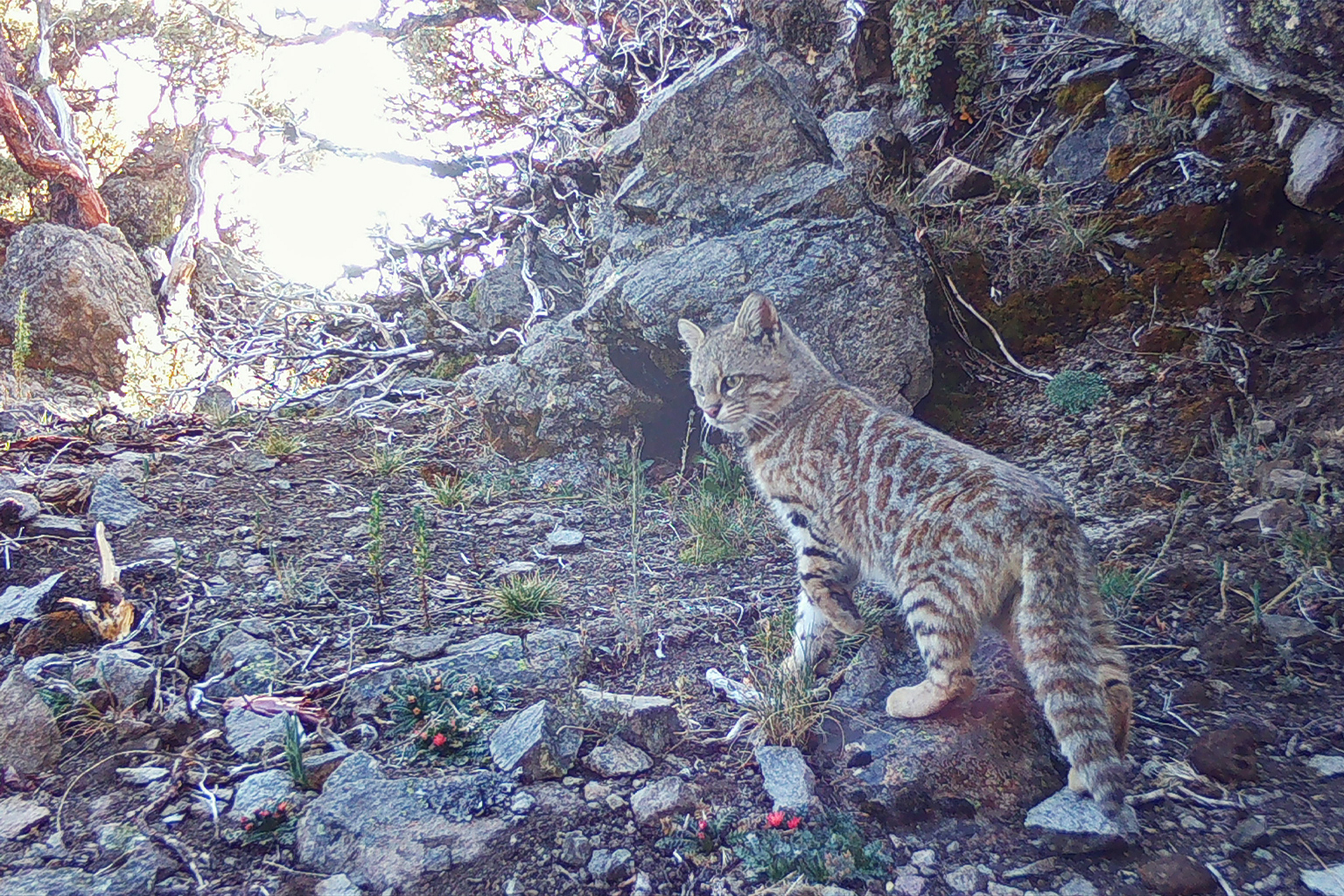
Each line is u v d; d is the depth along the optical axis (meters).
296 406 8.42
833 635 4.40
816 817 3.30
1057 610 3.38
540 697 3.93
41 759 3.54
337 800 3.28
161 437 7.38
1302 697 3.93
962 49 8.86
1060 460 5.98
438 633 4.49
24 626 4.33
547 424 6.73
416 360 9.12
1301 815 3.30
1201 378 6.21
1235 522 5.08
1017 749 3.62
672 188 6.73
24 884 2.97
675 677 4.19
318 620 4.59
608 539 5.73
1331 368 5.90
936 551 3.74
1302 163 6.80
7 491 5.60
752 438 4.76
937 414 6.66
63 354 11.88
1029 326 7.09
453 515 6.03
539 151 11.11
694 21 10.30
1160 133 7.75
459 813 3.28
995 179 8.06
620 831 3.25
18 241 12.24
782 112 6.64
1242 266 6.76
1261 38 4.20
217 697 3.97
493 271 9.30
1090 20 8.74
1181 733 3.78
